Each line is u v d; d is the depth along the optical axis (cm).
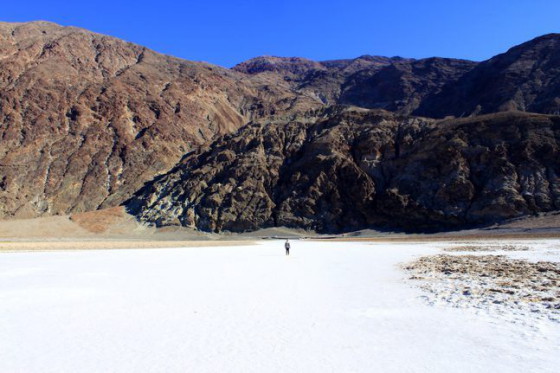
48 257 3709
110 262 3077
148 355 823
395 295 1388
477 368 697
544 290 1316
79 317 1162
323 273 2141
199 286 1723
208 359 791
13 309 1276
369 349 823
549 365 696
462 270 1969
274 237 8031
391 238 6831
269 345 870
